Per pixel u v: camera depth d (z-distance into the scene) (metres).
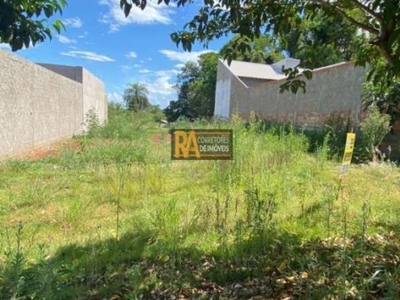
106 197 4.37
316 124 12.02
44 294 1.69
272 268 2.40
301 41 2.88
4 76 7.44
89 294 2.05
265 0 2.29
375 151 7.53
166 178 5.15
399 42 1.76
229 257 2.48
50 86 11.08
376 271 2.03
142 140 9.72
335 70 10.89
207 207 3.32
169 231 2.93
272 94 16.53
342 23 2.70
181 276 2.27
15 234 3.06
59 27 1.95
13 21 1.76
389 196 4.39
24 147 8.71
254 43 2.88
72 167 6.22
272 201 3.13
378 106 7.85
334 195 3.94
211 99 37.22
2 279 1.94
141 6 1.85
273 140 6.90
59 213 3.77
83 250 2.73
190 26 2.37
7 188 4.87
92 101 19.23
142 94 43.00
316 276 2.18
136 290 1.91
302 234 2.97
